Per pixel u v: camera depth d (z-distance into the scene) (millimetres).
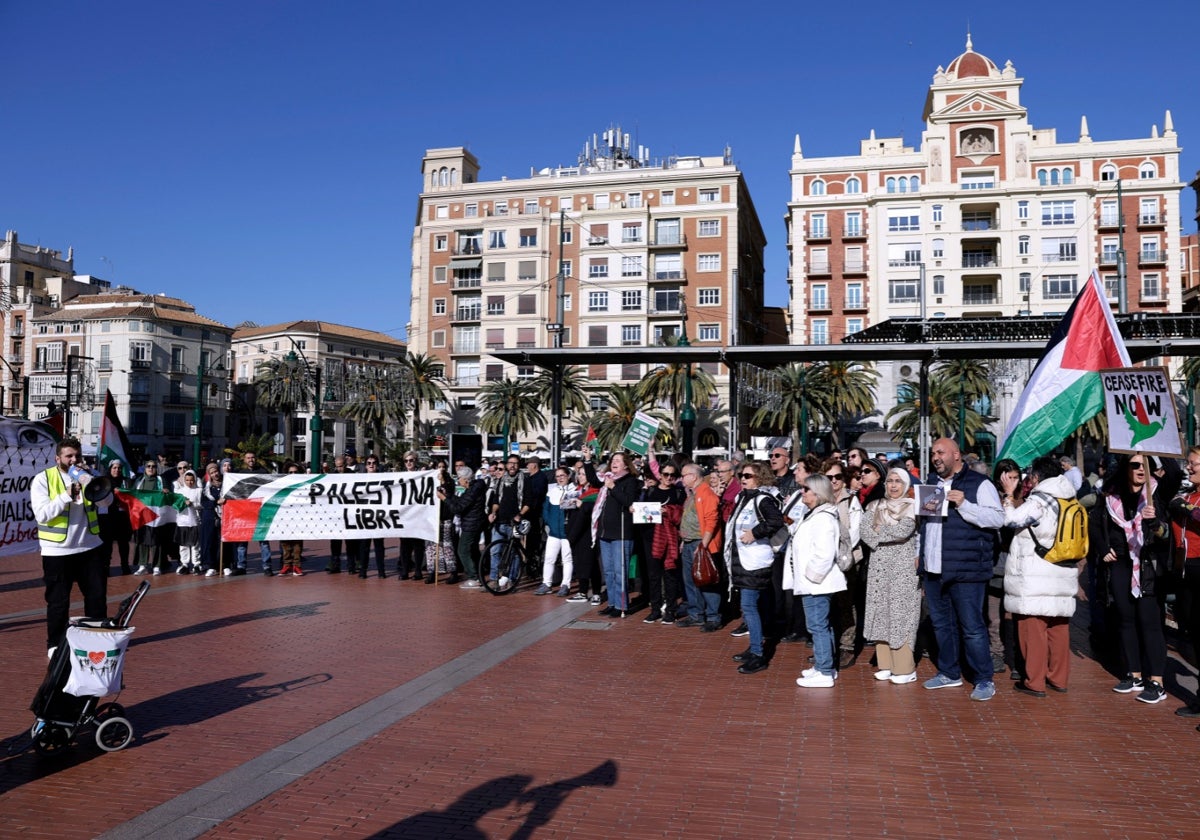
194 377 78000
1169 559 6855
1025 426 9352
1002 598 8195
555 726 6336
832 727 6340
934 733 6191
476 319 69625
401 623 10539
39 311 80375
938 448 7523
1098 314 9125
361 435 86250
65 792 5004
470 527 13719
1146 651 7086
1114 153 59438
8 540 11328
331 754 5664
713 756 5680
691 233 66375
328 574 15758
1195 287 68938
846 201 63094
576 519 12344
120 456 15047
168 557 15742
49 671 5633
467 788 5102
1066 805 4836
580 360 16125
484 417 62188
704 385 54062
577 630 10195
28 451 11594
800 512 7898
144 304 78375
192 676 7785
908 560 7695
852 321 62938
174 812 4715
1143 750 5789
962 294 61094
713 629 10156
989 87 61312
